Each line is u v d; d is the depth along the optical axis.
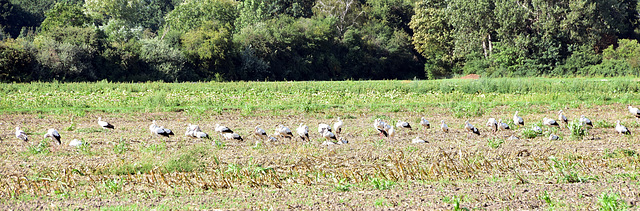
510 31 74.31
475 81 43.06
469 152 16.83
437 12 85.81
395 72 97.38
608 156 16.03
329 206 11.16
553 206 10.78
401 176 13.83
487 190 12.31
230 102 34.03
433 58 91.12
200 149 16.86
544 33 73.12
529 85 41.16
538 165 14.96
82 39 68.50
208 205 11.37
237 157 16.20
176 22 96.94
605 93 38.62
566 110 30.41
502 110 30.59
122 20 100.94
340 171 14.31
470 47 77.44
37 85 42.81
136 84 44.62
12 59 60.50
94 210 11.12
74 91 41.06
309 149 17.53
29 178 13.94
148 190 12.78
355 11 101.00
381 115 28.67
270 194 12.28
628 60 66.44
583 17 71.25
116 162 15.51
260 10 95.56
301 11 104.12
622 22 80.25
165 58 73.38
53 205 11.38
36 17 122.69
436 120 26.77
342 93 40.06
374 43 94.25
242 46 82.56
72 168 14.87
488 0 73.50
